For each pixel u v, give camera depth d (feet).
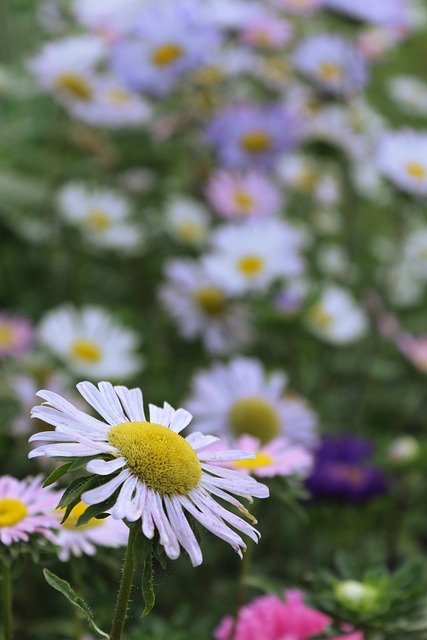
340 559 2.52
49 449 1.46
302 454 2.41
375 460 3.19
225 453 1.68
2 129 4.21
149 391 3.59
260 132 3.95
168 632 2.65
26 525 1.92
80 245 3.92
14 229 3.87
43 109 4.21
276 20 4.11
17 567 1.96
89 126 4.10
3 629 1.95
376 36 4.32
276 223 3.65
